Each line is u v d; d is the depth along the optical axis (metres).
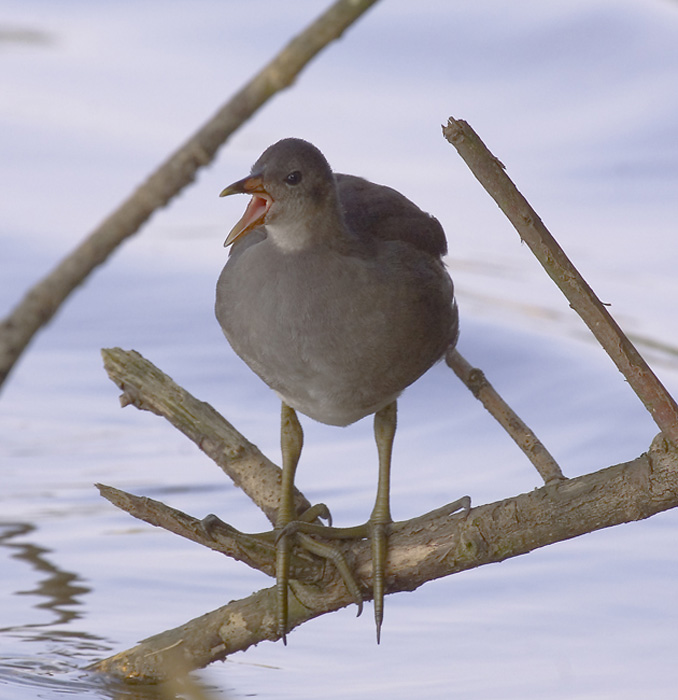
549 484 6.63
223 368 12.89
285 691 7.77
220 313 7.63
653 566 9.18
